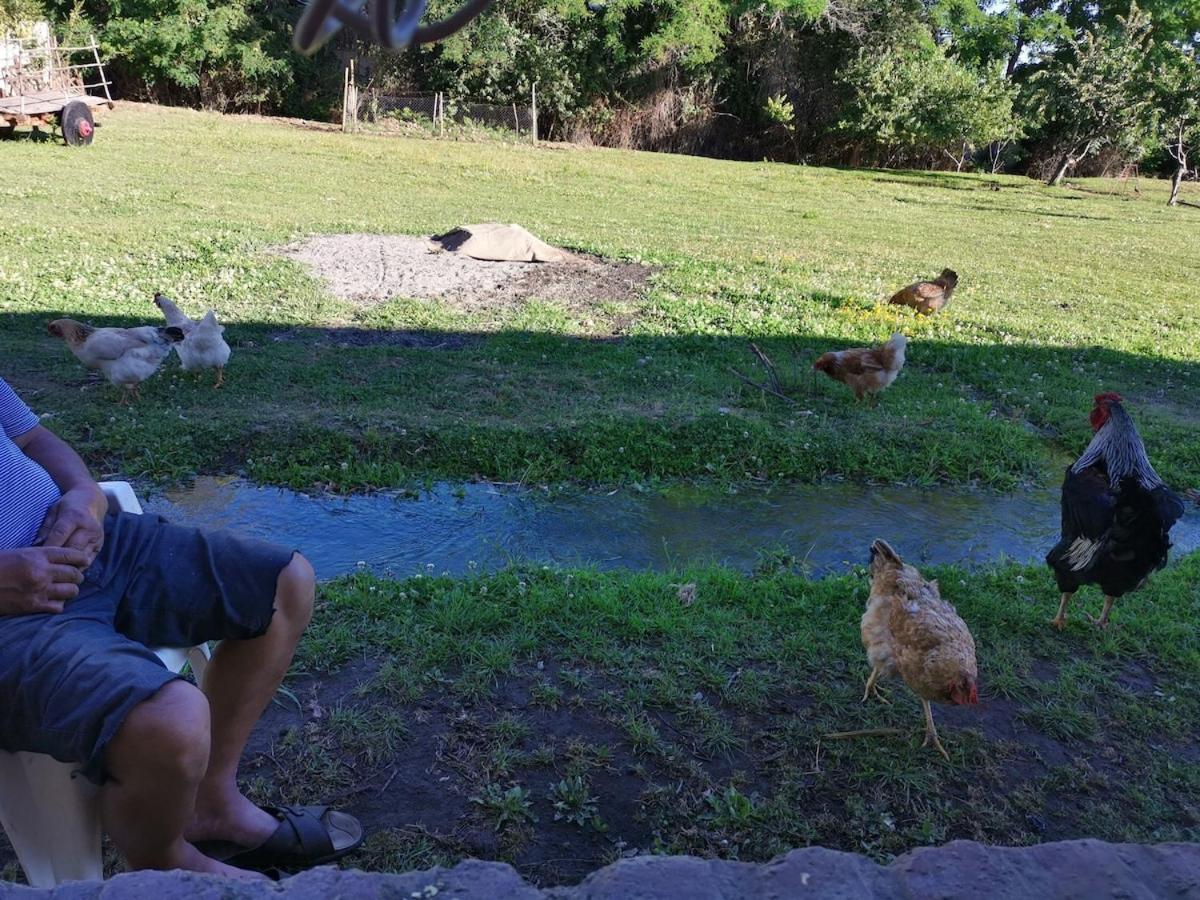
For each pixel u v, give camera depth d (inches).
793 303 483.5
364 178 816.9
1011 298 546.6
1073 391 388.2
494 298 463.2
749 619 197.9
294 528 247.6
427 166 925.2
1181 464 323.9
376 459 285.7
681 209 805.2
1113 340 466.6
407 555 238.4
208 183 713.6
